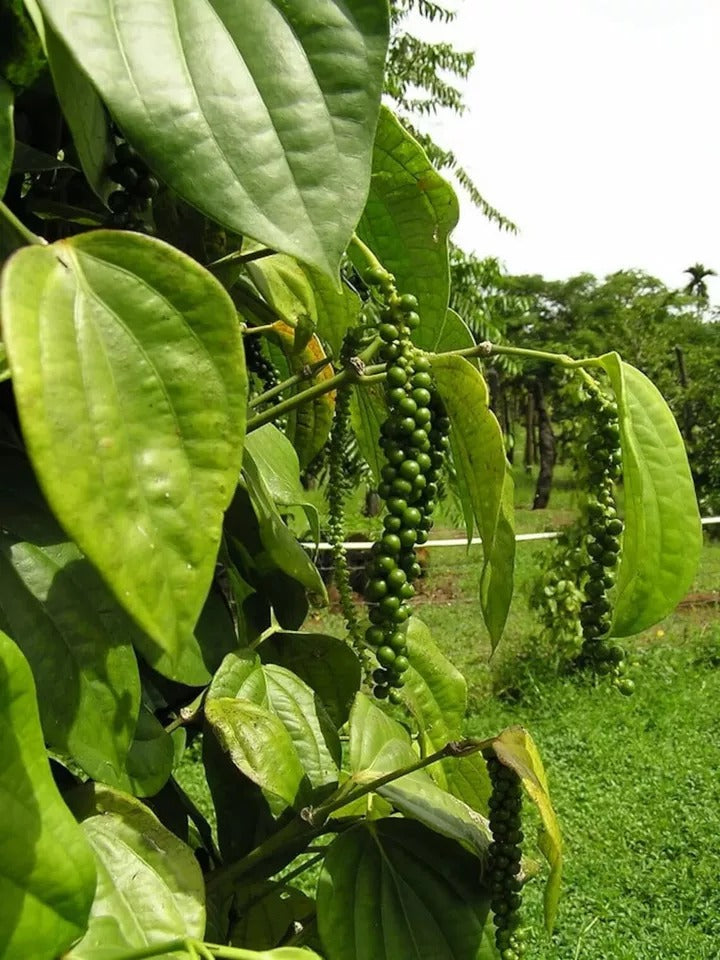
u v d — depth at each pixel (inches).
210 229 43.4
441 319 43.8
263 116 23.5
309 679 46.9
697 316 722.2
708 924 130.6
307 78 24.2
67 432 20.3
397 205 41.1
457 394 33.8
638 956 123.0
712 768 177.5
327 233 23.5
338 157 24.1
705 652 248.8
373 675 32.7
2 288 20.3
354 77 24.6
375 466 56.3
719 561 378.6
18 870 22.9
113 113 22.0
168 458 22.0
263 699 41.3
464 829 40.8
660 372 599.8
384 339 33.8
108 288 22.3
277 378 62.6
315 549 51.1
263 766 36.7
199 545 21.7
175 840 32.2
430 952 38.3
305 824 38.9
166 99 22.5
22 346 20.0
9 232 24.9
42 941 23.0
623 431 35.5
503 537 35.3
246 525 45.8
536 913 131.3
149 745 34.3
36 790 23.2
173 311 22.8
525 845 150.2
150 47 22.7
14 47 30.1
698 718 203.2
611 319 655.1
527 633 262.4
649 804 163.8
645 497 36.8
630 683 39.4
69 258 22.0
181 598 21.1
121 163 32.0
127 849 31.4
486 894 40.3
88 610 30.3
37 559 30.2
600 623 39.5
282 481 48.9
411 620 48.4
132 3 22.8
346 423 48.7
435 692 48.3
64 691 29.1
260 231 22.9
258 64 23.8
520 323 647.1
